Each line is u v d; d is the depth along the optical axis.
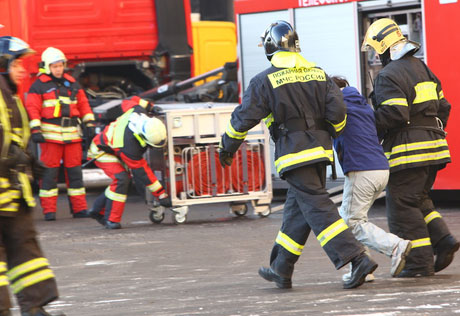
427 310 10.77
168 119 22.58
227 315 11.15
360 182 13.50
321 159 12.61
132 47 31.75
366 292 12.30
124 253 18.17
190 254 17.62
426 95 13.82
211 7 36.31
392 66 13.80
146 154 26.39
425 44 23.17
